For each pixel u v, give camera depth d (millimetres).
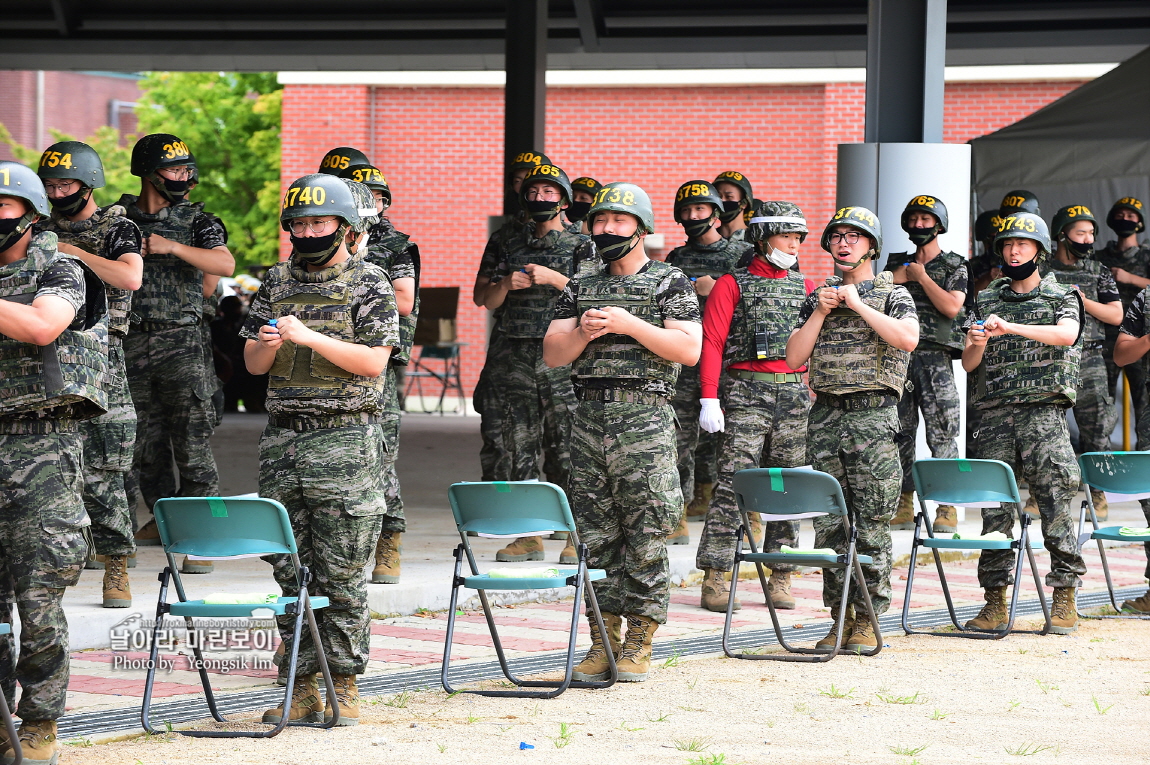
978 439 12828
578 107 40594
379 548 12555
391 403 12516
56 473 7477
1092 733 8906
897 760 8117
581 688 9859
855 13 27469
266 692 9367
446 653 9664
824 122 39250
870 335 11008
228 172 49281
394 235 12578
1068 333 12148
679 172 40219
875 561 11344
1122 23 27812
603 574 9781
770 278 12609
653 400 9852
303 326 8180
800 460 12773
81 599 11328
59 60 30812
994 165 23719
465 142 41281
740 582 14750
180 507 8250
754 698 9680
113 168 63531
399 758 7891
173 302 13195
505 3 25750
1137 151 22438
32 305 7219
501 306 15039
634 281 9750
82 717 8570
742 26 28266
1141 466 12727
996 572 12500
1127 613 13633
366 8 28984
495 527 9672
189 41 30031
